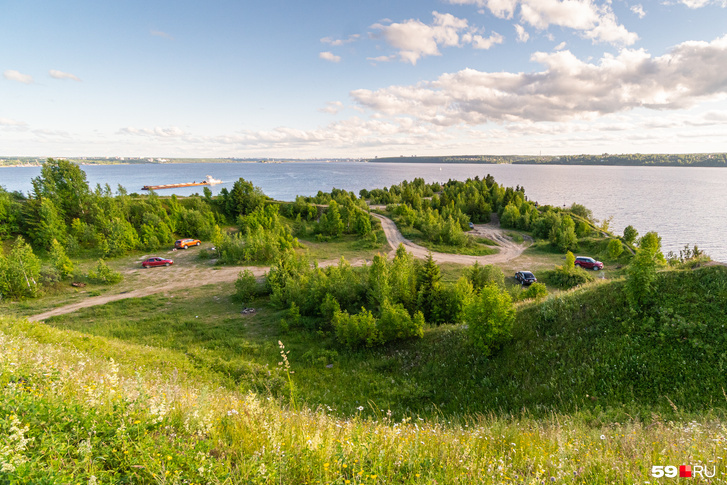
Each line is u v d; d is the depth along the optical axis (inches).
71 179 2201.0
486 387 548.7
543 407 450.9
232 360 767.1
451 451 189.8
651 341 472.4
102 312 1172.5
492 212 3698.3
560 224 2309.3
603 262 1807.3
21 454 118.5
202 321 1114.7
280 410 241.1
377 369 738.8
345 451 165.2
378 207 4013.3
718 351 421.1
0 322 612.1
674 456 193.0
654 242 1322.6
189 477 130.6
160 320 1115.3
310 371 747.4
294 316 1088.2
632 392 422.9
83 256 1884.8
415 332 816.3
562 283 1471.5
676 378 416.5
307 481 145.7
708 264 534.6
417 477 154.6
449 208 3265.3
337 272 1312.7
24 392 165.0
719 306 466.0
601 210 5974.4
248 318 1152.2
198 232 2373.3
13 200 2191.2
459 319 979.3
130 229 2036.2
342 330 887.1
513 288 1179.9
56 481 106.9
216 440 169.0
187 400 212.1
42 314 1154.0
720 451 195.5
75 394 184.2
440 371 644.1
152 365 620.1
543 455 200.2
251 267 1765.5
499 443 231.6
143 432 149.5
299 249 2139.5
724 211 5787.4
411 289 1099.3
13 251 1352.1
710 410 342.0
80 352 506.0
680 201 7145.7
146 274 1642.5
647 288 515.5
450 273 1654.8
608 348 494.0
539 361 545.0
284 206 3093.0
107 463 136.2
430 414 523.2
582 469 171.0
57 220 1961.1
